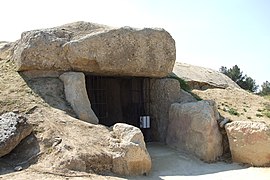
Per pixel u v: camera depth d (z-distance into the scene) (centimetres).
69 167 745
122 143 845
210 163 982
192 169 924
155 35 1170
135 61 1140
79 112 1012
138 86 1345
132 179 788
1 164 766
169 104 1234
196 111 1055
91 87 1280
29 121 884
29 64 1096
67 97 1059
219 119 1062
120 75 1214
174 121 1146
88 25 1189
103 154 808
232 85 1845
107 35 1111
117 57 1119
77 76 1073
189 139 1058
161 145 1172
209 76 1816
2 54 1268
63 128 891
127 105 1386
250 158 952
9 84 1069
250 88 2694
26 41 1116
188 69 1805
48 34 1117
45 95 1045
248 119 1256
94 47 1095
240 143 974
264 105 1476
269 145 935
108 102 1371
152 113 1295
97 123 1030
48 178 693
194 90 1519
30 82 1088
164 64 1191
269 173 863
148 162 855
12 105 960
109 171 798
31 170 735
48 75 1114
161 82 1269
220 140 1031
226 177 841
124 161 814
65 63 1112
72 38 1136
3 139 782
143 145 867
